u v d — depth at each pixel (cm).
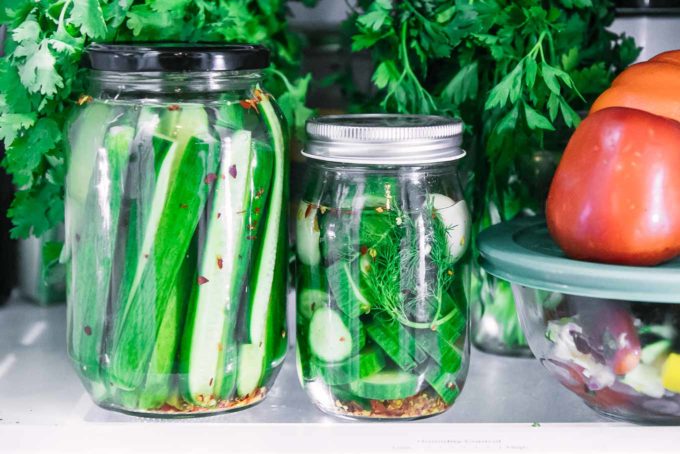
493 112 76
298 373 70
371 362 64
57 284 88
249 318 65
